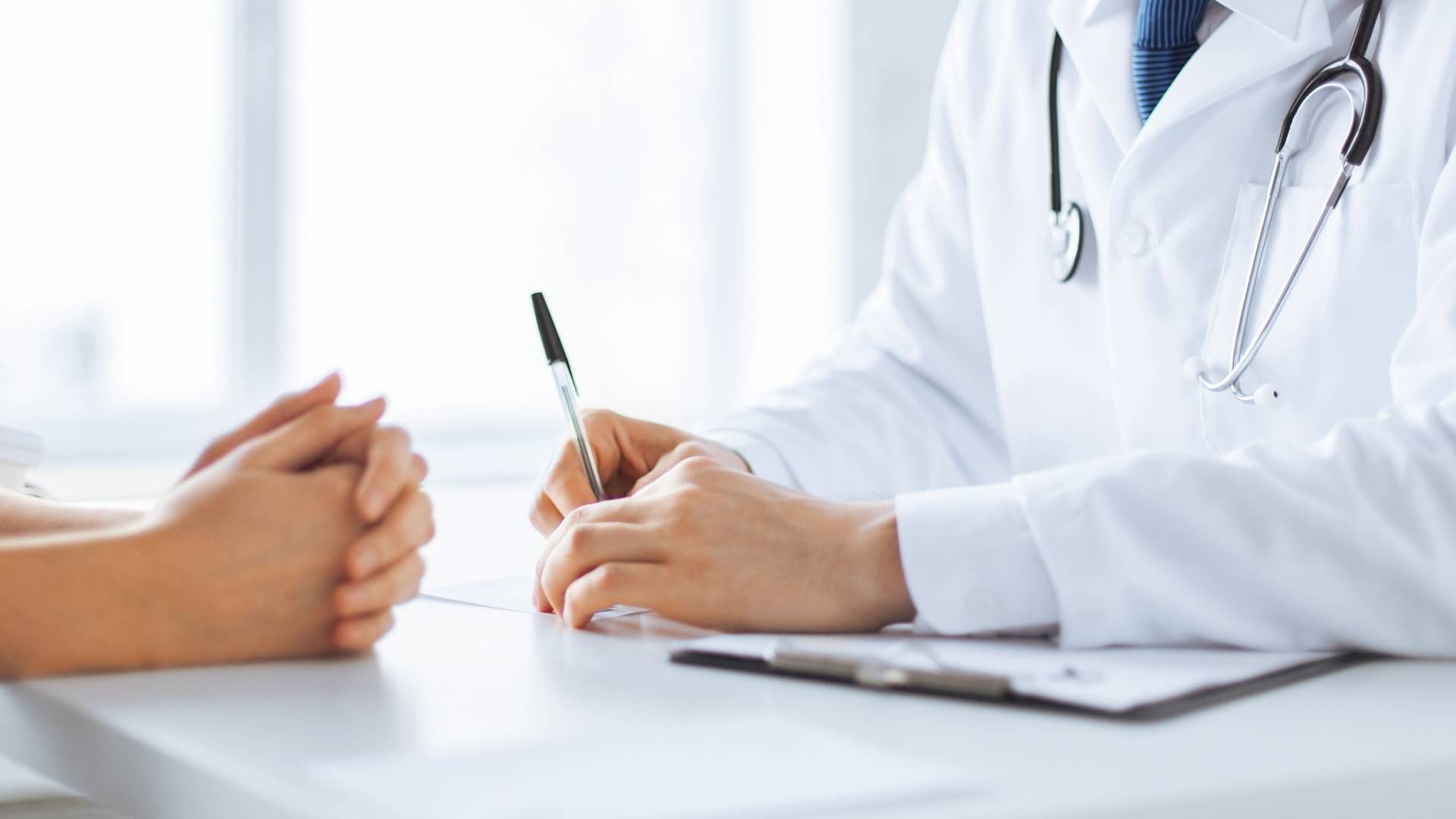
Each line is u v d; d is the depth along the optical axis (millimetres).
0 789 1104
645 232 2793
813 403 1224
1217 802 429
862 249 2805
